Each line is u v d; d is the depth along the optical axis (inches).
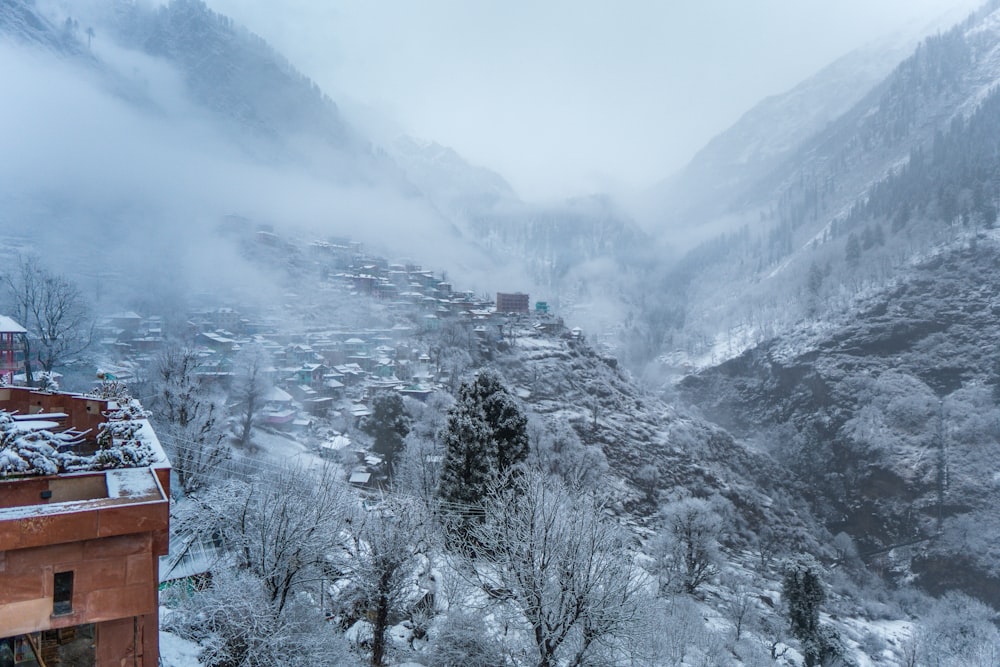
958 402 6525.6
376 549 1165.7
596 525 1056.8
